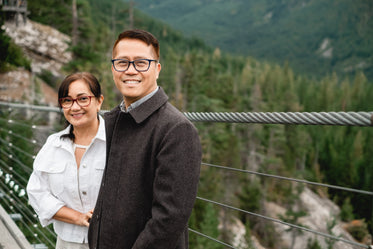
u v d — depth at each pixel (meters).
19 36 41.72
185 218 1.19
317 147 62.69
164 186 1.20
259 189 49.88
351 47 192.00
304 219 45.78
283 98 84.06
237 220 45.06
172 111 1.29
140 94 1.31
